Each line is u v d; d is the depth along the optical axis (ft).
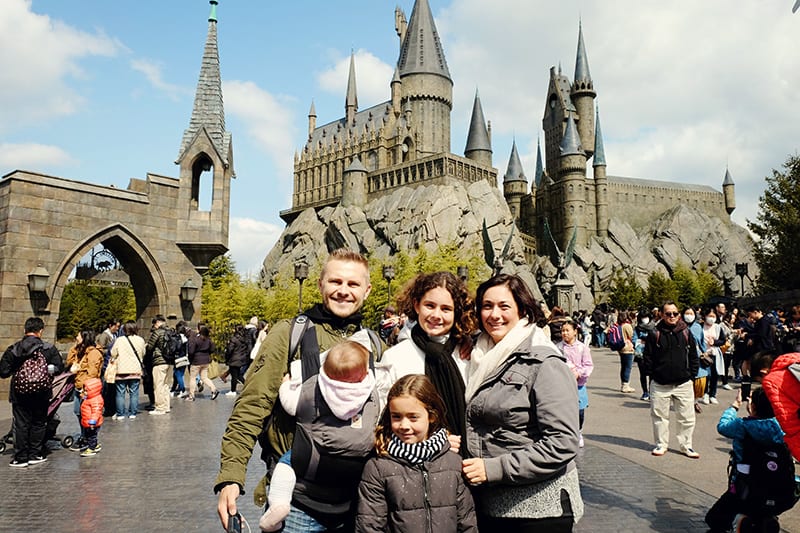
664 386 29.07
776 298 97.40
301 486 9.45
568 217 407.44
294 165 454.40
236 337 59.77
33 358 28.22
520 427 10.09
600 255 400.26
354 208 357.00
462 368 11.26
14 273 56.24
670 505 20.84
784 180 124.67
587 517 19.61
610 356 98.68
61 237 59.62
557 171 453.58
